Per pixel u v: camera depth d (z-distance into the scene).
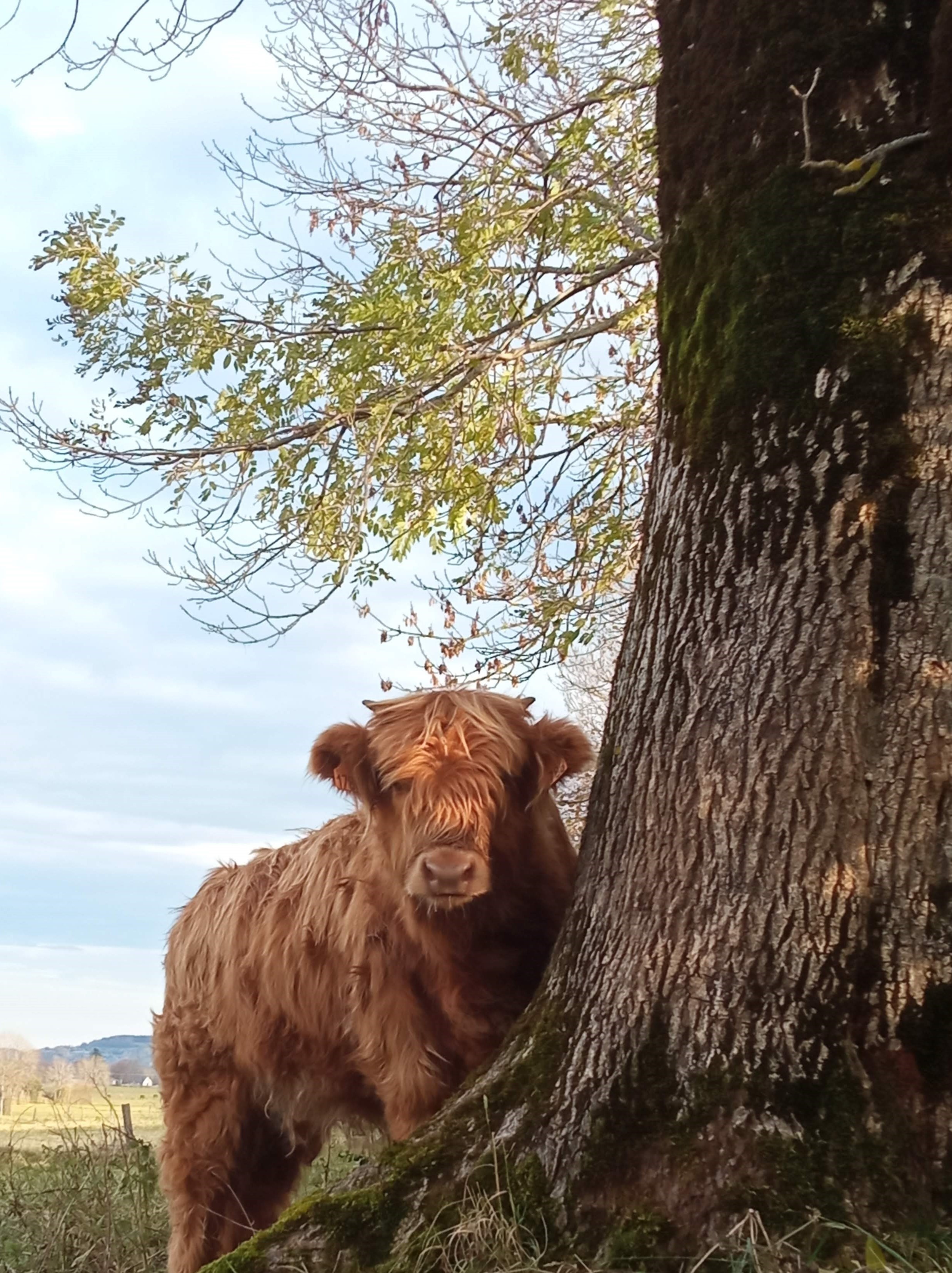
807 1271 1.44
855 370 1.65
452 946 2.22
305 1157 3.08
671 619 1.80
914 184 1.67
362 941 2.37
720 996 1.64
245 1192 2.99
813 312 1.68
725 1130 1.58
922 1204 1.51
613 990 1.74
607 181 3.87
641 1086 1.66
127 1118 3.42
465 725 2.20
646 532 1.92
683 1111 1.62
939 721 1.61
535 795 2.24
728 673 1.71
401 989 2.30
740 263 1.75
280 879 2.83
